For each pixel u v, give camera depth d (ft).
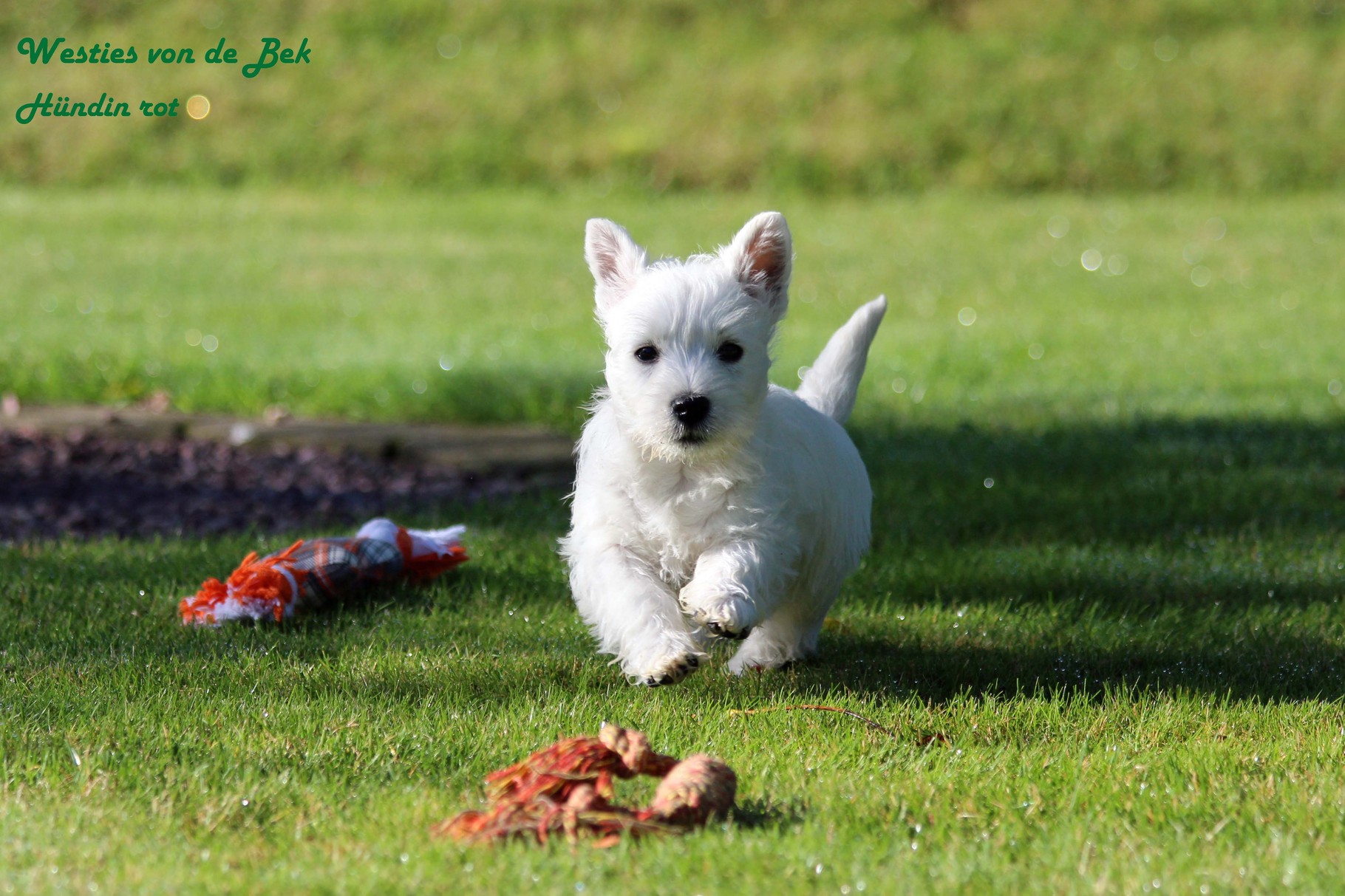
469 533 32.22
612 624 20.12
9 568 28.71
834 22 124.16
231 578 25.75
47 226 91.86
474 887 13.61
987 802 16.38
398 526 31.96
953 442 42.73
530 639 24.30
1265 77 113.91
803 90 114.83
